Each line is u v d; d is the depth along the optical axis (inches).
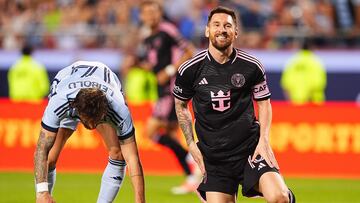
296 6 2123.5
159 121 1413.6
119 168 867.4
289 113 1576.0
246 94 814.5
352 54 1948.8
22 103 1667.1
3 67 2048.5
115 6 2199.8
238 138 810.8
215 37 794.8
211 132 817.5
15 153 1662.2
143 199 807.7
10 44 2161.7
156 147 1612.9
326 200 1273.4
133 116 1621.6
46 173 788.6
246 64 804.6
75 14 2219.5
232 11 803.4
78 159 1627.7
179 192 1342.3
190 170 1348.4
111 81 816.3
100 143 1622.8
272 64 1943.9
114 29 2094.0
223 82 804.0
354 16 2154.3
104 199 868.0
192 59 816.3
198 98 817.5
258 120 831.1
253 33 2078.0
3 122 1672.0
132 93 1950.1
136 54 1957.4
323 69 1932.8
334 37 2025.1
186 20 2069.4
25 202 1248.2
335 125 1561.3
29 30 2178.9
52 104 784.9
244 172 810.2
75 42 2123.5
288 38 2043.6
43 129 791.1
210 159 824.3
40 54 2026.3
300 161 1566.2
